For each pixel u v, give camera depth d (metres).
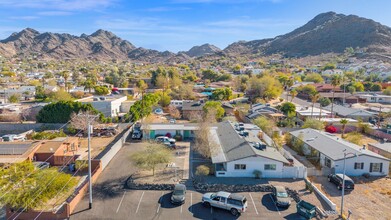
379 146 49.94
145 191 36.00
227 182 38.06
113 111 78.81
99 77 194.88
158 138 54.97
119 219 29.59
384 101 111.25
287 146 55.84
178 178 39.31
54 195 30.66
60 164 46.44
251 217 30.16
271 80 117.31
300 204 30.69
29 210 29.72
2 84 146.38
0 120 74.88
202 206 32.38
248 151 41.38
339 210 31.34
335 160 41.41
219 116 77.06
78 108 67.56
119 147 52.72
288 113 77.75
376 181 39.91
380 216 30.53
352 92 124.69
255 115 74.44
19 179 31.09
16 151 45.47
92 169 42.00
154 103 88.31
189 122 72.94
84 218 29.70
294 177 40.00
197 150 49.47
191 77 172.75
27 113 76.19
